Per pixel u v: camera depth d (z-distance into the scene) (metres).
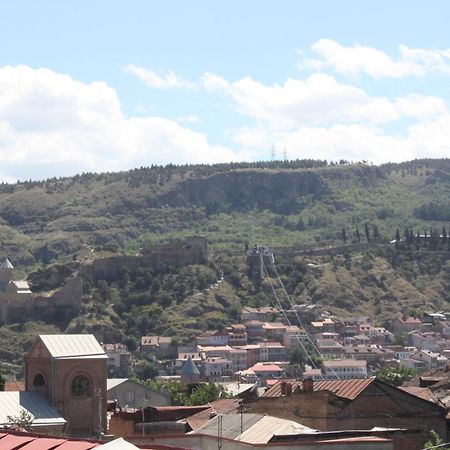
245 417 94.38
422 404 113.81
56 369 144.00
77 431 143.88
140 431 115.06
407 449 95.00
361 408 113.19
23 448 84.44
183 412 127.56
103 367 146.50
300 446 78.00
